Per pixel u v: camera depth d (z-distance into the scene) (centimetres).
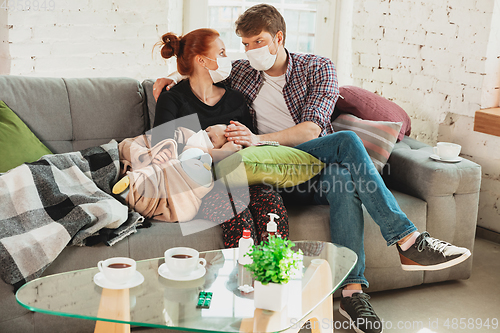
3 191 158
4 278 144
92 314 113
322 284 131
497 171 253
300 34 350
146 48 295
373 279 199
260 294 118
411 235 176
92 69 288
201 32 198
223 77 203
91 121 204
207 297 122
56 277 128
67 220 157
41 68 274
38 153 185
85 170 182
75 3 274
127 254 163
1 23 263
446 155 211
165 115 194
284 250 121
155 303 119
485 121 247
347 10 341
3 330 147
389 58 307
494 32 244
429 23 277
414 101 294
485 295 205
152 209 177
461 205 208
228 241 171
